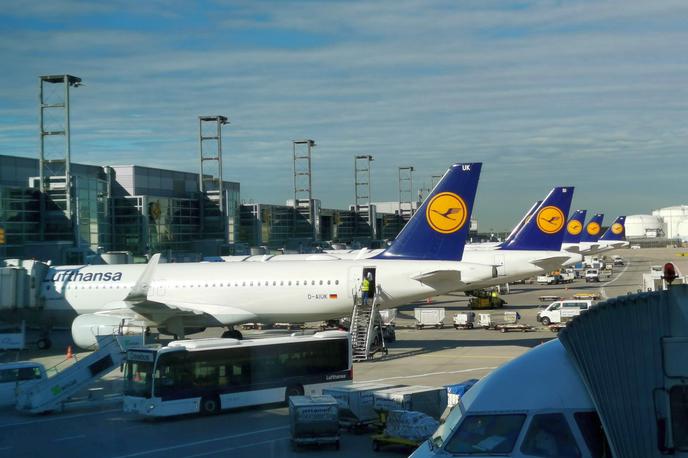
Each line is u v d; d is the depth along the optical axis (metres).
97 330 45.19
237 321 50.19
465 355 46.47
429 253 47.66
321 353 34.09
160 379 30.81
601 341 12.00
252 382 32.50
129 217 95.19
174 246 104.06
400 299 47.03
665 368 11.45
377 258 48.56
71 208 82.06
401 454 24.84
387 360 45.09
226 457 24.69
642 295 11.84
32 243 76.56
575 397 12.29
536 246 71.12
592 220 147.62
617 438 11.65
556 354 12.99
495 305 81.25
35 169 92.56
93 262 75.81
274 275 49.50
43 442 27.56
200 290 50.56
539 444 12.19
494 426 12.52
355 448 25.75
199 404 31.45
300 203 139.62
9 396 35.69
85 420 31.64
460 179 47.12
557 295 95.00
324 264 49.44
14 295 52.28
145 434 28.52
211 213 111.94
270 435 27.91
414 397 27.58
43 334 55.00
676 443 11.33
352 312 48.56
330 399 26.72
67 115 82.19
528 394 12.54
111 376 43.03
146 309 48.22
